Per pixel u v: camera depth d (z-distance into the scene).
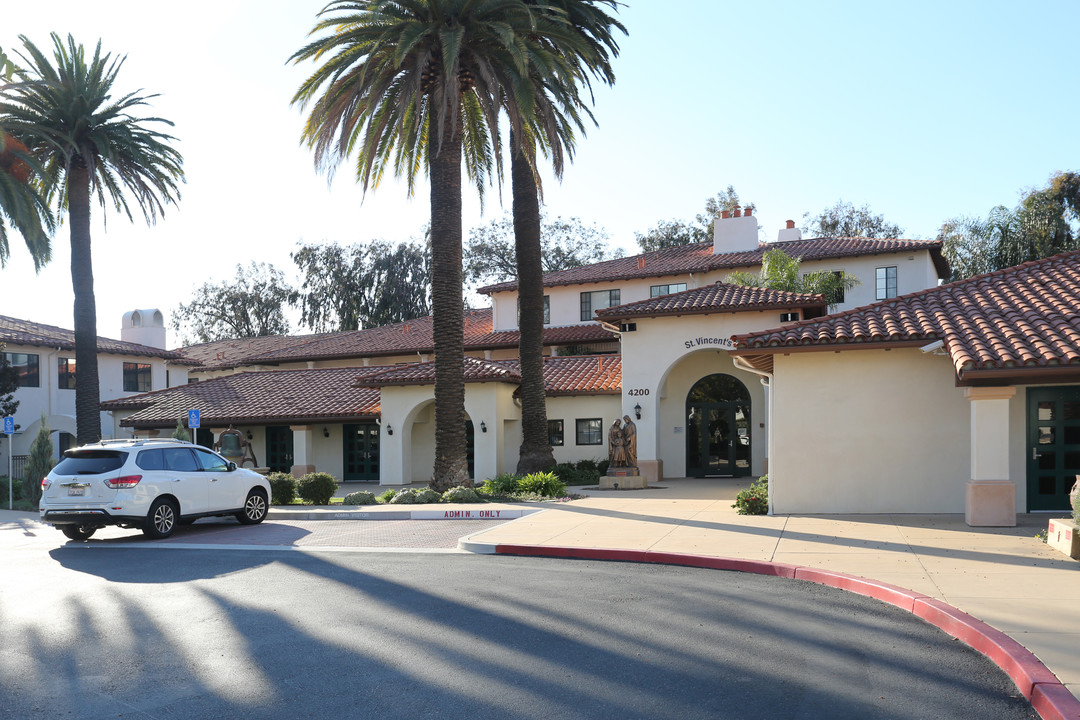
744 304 24.53
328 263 64.88
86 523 14.91
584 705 5.97
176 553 13.74
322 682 6.60
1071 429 15.69
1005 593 8.97
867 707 5.87
